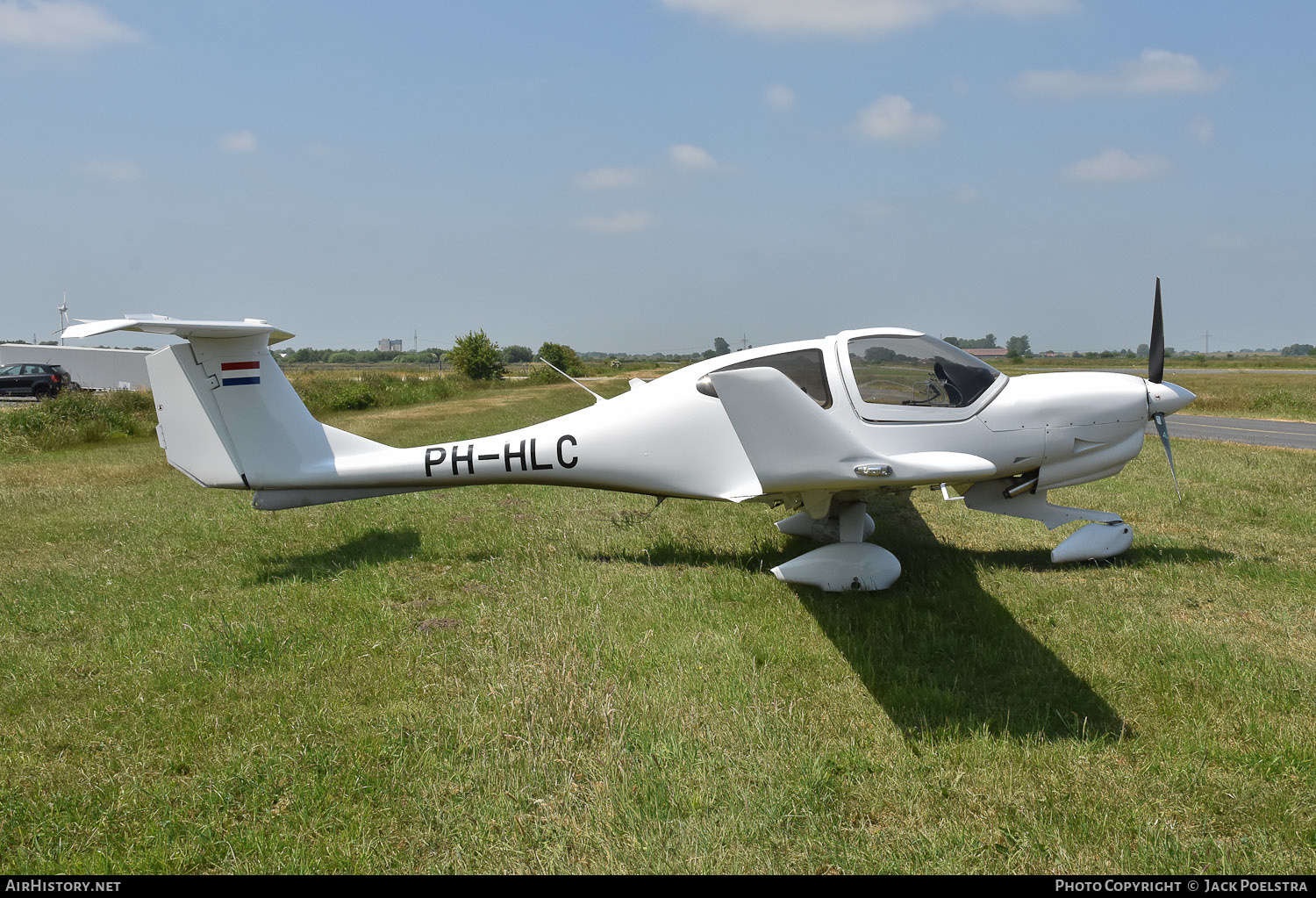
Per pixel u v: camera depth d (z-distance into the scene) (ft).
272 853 8.53
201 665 13.33
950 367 18.80
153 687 12.59
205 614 15.96
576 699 11.22
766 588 17.24
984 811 9.09
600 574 18.29
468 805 9.33
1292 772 9.66
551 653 13.26
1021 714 11.38
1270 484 27.96
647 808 9.05
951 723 11.03
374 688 12.42
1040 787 9.52
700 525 23.54
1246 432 49.67
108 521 24.82
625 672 12.71
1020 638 14.02
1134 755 10.23
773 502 18.93
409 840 8.78
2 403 90.94
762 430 13.52
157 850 8.59
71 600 16.83
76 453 44.68
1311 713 11.12
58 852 8.68
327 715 11.55
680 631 14.56
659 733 10.66
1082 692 11.94
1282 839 8.56
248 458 19.49
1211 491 27.17
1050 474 19.30
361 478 19.77
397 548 21.13
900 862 8.18
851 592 16.87
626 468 19.38
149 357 19.07
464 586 17.89
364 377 114.83
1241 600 15.99
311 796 9.52
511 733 10.73
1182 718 11.07
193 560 20.30
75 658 13.74
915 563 19.12
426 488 20.13
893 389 18.26
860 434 18.08
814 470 14.01
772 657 13.44
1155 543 20.57
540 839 8.70
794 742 10.55
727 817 8.86
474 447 19.74
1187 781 9.54
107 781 9.90
